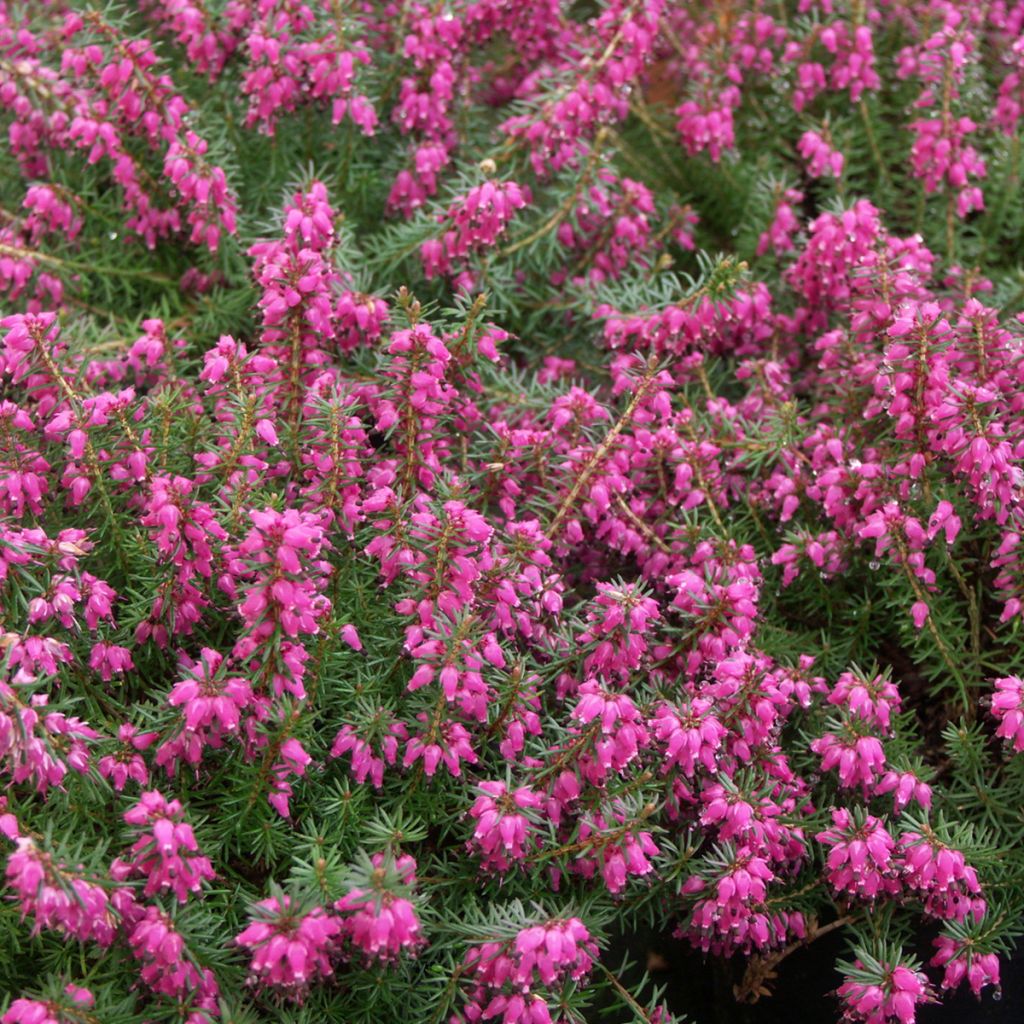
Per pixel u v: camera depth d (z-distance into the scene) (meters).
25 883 0.35
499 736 0.41
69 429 0.42
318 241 0.46
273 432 0.41
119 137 0.50
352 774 0.41
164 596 0.40
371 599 0.43
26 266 0.49
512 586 0.41
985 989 0.44
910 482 0.44
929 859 0.40
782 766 0.42
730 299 0.47
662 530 0.46
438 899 0.42
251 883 0.41
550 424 0.47
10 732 0.36
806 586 0.47
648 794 0.42
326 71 0.50
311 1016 0.40
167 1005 0.38
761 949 0.43
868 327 0.47
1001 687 0.42
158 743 0.39
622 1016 0.44
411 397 0.42
